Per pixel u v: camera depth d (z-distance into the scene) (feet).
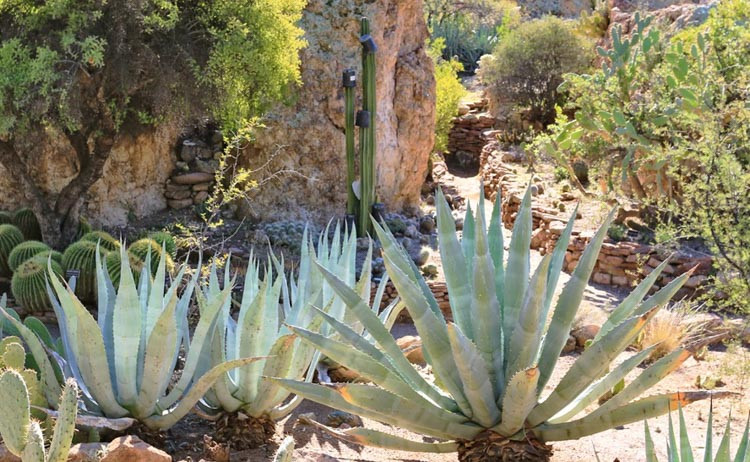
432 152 63.05
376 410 14.82
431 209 53.98
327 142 44.55
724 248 26.16
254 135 43.16
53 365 17.81
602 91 43.96
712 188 26.43
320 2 45.14
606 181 45.09
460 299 16.14
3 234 33.55
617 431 20.77
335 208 45.16
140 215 41.81
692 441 19.80
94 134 35.83
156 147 42.22
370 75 41.63
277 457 10.60
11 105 32.45
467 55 111.24
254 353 16.89
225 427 17.37
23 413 11.93
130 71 32.12
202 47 34.27
